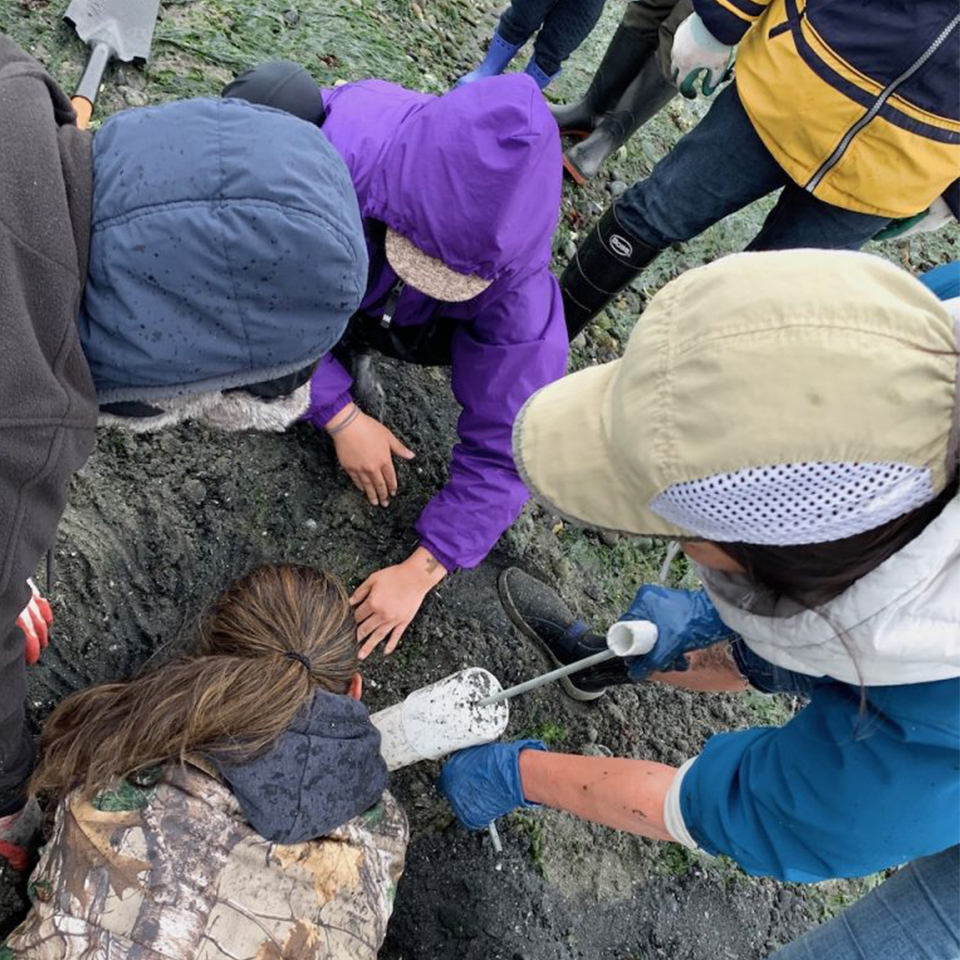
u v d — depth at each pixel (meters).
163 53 2.09
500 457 1.67
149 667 1.52
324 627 1.19
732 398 0.67
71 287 0.69
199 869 1.06
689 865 1.97
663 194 1.77
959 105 1.39
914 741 0.87
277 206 0.71
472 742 1.45
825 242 1.72
